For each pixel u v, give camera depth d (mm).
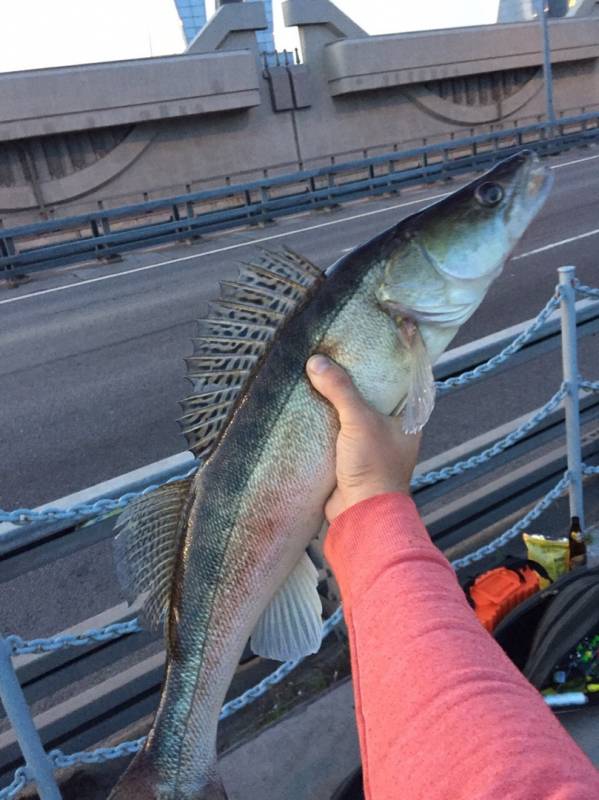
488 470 3018
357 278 1320
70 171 25531
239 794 2217
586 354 5711
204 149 27391
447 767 666
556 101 35031
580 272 8602
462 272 1334
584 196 13867
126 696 2352
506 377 5527
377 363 1301
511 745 646
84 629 2266
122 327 9172
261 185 16219
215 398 1372
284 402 1291
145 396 6527
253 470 1310
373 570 946
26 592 3725
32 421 6301
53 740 2248
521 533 3447
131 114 25047
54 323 9961
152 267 13305
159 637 2320
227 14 26547
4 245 13664
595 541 3199
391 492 1085
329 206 17141
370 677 831
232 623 1340
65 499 1905
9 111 23281
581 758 646
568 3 39406
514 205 1344
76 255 14180
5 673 1775
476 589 2684
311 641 1337
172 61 25297
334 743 2336
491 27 31219
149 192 24312
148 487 1987
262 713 2586
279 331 1327
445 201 1351
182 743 1364
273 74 27828
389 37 28781
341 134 29750
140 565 1374
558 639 2234
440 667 761
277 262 1349
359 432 1138
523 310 7371
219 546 1331
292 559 1331
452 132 32375
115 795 1347
